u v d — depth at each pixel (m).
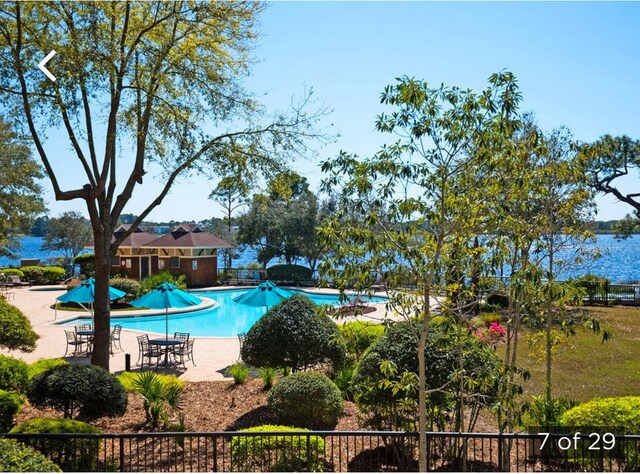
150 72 13.62
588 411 7.99
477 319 16.19
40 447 7.40
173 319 27.56
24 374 11.25
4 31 12.70
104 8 12.59
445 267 6.42
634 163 27.42
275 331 11.85
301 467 7.48
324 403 9.64
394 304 6.32
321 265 6.32
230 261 51.94
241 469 7.57
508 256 7.29
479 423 10.39
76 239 52.78
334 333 12.08
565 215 9.71
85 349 18.45
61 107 12.44
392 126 6.08
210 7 13.27
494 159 5.90
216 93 13.88
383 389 8.24
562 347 15.70
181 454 8.76
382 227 6.14
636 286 26.98
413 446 8.70
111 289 19.28
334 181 6.29
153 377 10.94
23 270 41.38
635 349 16.31
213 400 11.88
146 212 14.13
